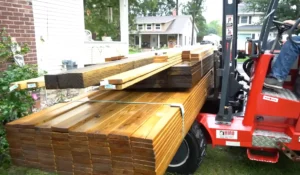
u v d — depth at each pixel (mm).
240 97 3631
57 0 6250
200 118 3154
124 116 1987
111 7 20766
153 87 2766
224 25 2961
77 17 7004
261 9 15641
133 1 26734
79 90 5609
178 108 2178
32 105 3746
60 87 1603
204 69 3646
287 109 2807
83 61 7418
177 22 39875
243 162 3521
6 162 3225
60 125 1798
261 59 2812
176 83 2686
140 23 39406
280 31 2922
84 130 1700
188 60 3154
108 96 2695
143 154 1543
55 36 6309
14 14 4504
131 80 1731
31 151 1889
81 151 1720
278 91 3055
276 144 2836
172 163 3102
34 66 4172
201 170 3283
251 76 3404
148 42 40375
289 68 2801
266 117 3010
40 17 5828
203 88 3439
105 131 1662
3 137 3096
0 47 3871
